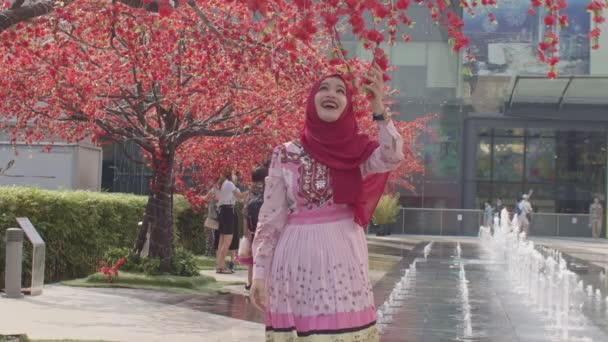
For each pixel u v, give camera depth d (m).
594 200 39.41
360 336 3.96
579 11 37.47
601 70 37.28
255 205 9.62
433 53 39.09
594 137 40.06
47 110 12.38
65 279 12.89
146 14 8.20
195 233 19.75
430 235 38.66
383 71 4.28
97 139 12.63
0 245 11.14
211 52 8.93
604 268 19.62
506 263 20.14
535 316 10.35
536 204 40.44
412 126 30.30
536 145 40.31
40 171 17.30
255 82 11.69
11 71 10.80
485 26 38.41
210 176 15.16
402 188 39.97
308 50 10.41
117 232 14.62
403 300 11.74
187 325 8.50
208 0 10.65
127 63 11.34
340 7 4.88
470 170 39.62
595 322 9.93
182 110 11.56
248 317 9.27
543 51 5.21
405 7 5.02
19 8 6.30
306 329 3.94
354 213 4.07
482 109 39.28
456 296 12.45
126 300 10.31
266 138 12.75
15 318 8.43
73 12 8.22
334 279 3.97
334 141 4.04
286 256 4.04
